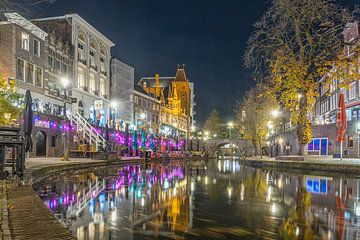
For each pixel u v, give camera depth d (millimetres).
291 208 11383
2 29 37906
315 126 49781
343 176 23969
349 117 51562
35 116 37812
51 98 45594
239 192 15453
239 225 9125
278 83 30219
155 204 12195
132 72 76188
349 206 11805
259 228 8812
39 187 16516
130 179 21469
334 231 8547
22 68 39625
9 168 19312
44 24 53719
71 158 40031
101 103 57219
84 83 56938
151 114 90625
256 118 60875
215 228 8805
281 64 29594
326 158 37531
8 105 25609
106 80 65500
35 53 42250
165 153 74250
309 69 30203
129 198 13531
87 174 24484
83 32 56625
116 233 8383
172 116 112562
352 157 43125
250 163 45125
